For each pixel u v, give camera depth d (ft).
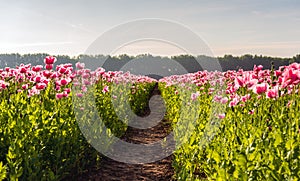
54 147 18.01
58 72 24.61
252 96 23.50
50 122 18.25
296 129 13.47
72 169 20.01
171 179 20.68
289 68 15.99
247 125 17.16
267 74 25.41
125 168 23.20
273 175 11.28
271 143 13.28
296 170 11.29
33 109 18.84
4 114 18.48
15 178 13.71
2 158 16.69
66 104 22.63
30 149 15.48
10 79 26.35
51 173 16.07
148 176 21.76
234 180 11.42
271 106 20.31
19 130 15.72
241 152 12.19
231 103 20.36
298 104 16.46
